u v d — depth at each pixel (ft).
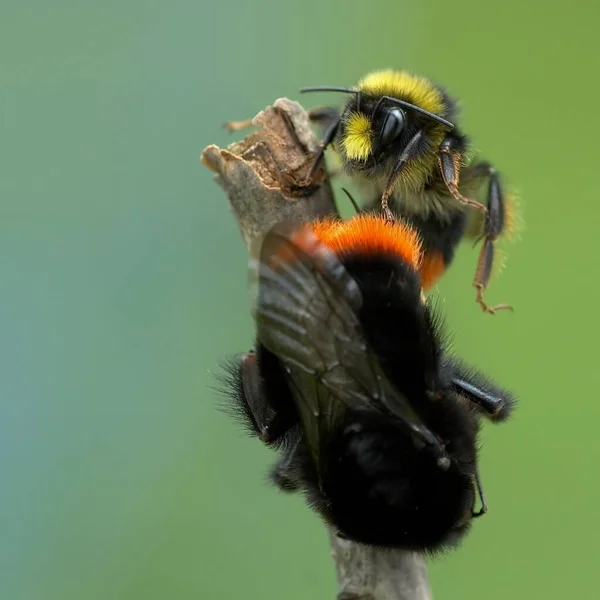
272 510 0.73
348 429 0.59
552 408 0.79
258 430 0.62
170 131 0.75
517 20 0.85
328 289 0.59
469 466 0.60
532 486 0.78
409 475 0.59
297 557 0.73
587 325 0.81
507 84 0.85
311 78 0.78
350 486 0.59
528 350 0.80
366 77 0.70
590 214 0.84
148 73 0.75
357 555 0.60
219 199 0.74
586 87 0.85
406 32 0.82
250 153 0.63
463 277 0.80
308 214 0.63
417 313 0.60
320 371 0.59
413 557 0.60
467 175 0.70
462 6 0.84
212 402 0.72
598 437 0.79
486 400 0.62
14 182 0.73
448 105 0.69
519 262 0.82
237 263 0.73
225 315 0.73
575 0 0.86
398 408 0.59
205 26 0.76
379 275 0.60
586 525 0.77
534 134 0.85
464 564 0.76
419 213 0.70
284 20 0.78
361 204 0.70
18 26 0.74
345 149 0.68
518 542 0.77
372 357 0.59
